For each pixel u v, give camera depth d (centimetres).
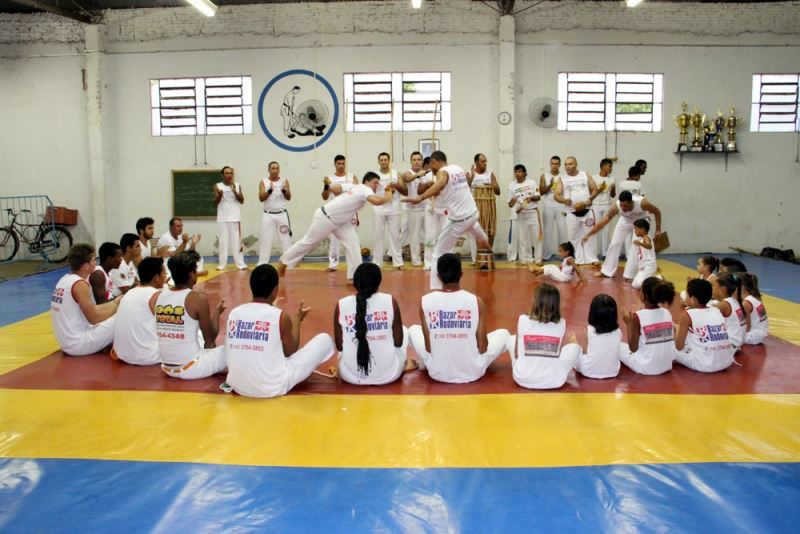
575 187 942
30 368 440
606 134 1099
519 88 1090
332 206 722
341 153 1106
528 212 959
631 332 419
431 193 648
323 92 1096
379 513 249
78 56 1115
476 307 395
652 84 1096
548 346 387
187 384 401
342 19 1084
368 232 1123
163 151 1123
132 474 280
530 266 872
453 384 398
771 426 328
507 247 1098
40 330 565
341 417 342
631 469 281
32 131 1134
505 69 1065
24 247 1144
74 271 472
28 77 1124
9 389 393
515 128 1096
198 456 296
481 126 1095
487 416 342
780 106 1103
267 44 1092
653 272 736
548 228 1045
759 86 1099
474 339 395
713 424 330
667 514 247
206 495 262
